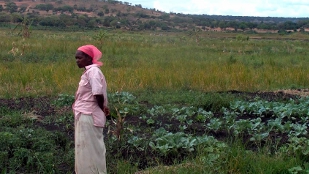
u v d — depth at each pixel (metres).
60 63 16.52
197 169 5.93
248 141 7.38
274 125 8.04
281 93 12.41
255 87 13.25
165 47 28.78
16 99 10.63
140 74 13.66
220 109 9.84
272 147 7.17
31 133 7.17
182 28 91.94
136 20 97.38
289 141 7.34
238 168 6.05
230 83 13.28
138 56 21.17
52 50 21.72
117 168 6.15
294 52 28.30
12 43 22.53
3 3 95.75
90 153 5.39
